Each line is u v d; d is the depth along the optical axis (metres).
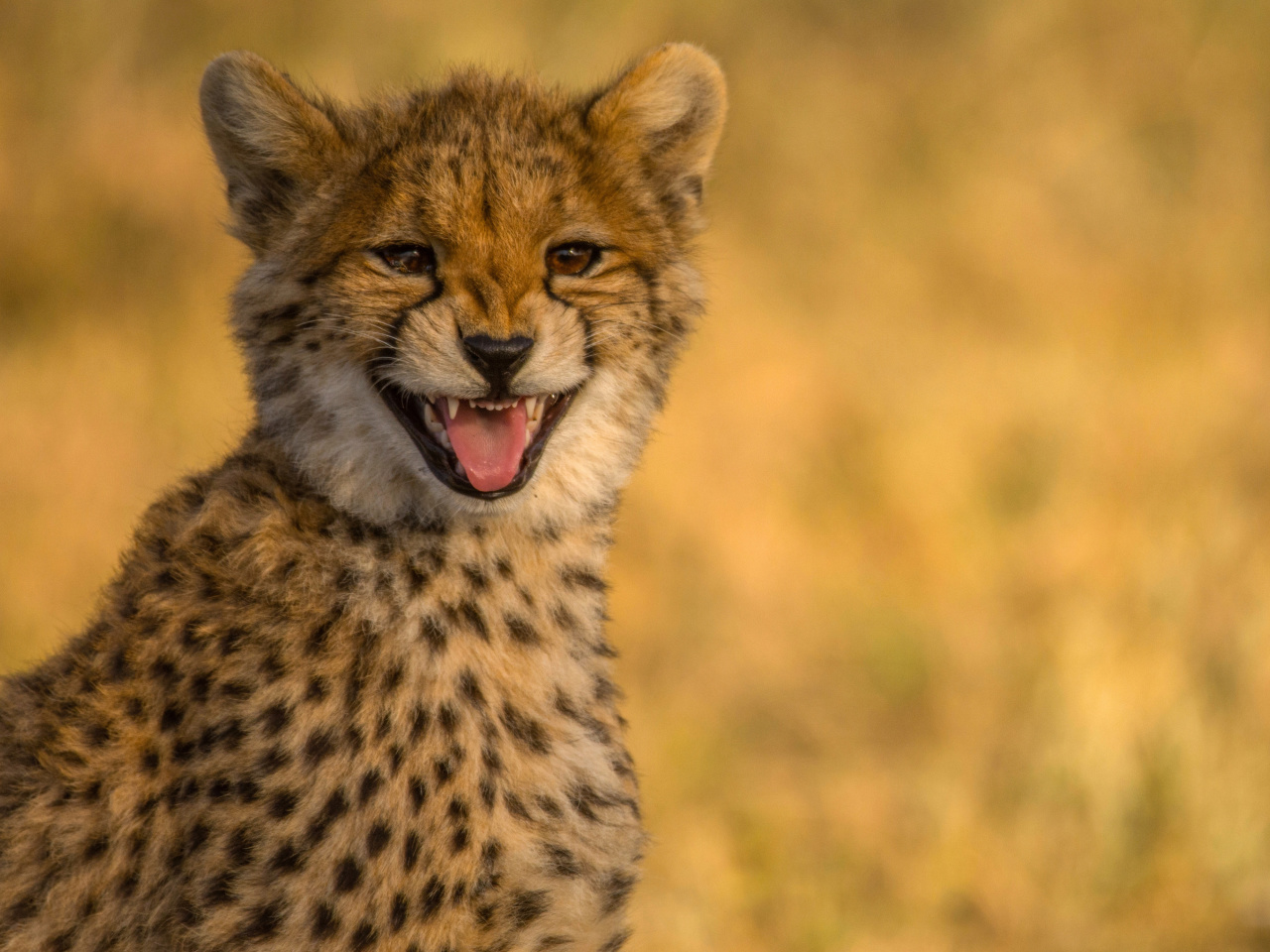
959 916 9.47
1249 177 20.72
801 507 13.63
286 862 5.79
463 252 6.29
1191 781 9.72
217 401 13.94
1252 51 22.14
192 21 18.59
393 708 6.05
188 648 6.04
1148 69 22.09
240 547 6.15
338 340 6.33
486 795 6.16
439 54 18.67
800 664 12.07
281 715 5.88
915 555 12.94
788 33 22.64
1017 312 17.78
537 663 6.46
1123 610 11.19
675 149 7.11
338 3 19.11
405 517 6.39
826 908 9.30
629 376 6.75
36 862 6.03
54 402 13.62
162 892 5.89
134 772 6.00
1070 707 10.29
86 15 17.70
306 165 6.56
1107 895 9.43
